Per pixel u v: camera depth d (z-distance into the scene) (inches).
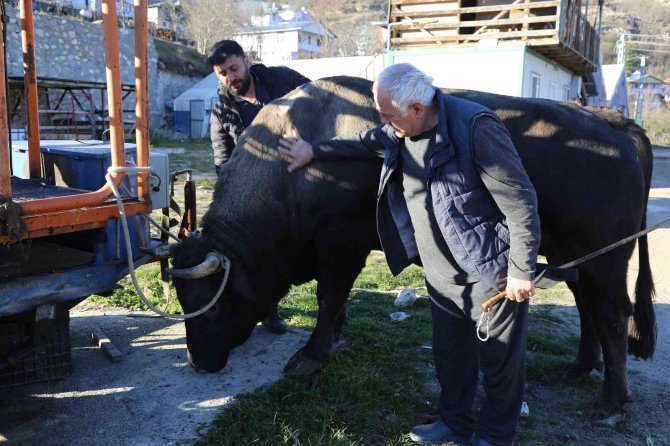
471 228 113.0
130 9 1163.3
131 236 148.7
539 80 654.5
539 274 112.3
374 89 110.0
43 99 943.7
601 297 147.3
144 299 134.0
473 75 609.0
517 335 118.6
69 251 157.8
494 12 648.4
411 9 651.5
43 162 172.4
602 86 1093.1
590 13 3831.2
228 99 183.5
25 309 125.6
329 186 148.9
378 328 198.7
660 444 140.0
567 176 142.6
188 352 158.6
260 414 142.8
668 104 2285.9
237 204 153.4
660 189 619.2
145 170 138.3
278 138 153.3
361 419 143.1
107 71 130.6
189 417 140.9
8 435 134.0
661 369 180.2
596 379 170.6
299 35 2753.4
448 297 124.8
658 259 323.6
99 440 132.0
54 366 157.9
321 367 164.4
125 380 160.6
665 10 4109.3
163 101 1318.9
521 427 145.2
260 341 189.0
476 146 108.0
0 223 113.3
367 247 158.1
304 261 166.4
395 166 121.6
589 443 139.6
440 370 131.6
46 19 951.6
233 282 152.1
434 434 133.6
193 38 2037.4
